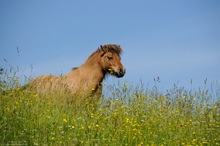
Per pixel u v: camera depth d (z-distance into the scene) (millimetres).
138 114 41500
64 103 42031
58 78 48531
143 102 43594
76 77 48812
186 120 41594
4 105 37344
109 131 36656
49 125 36156
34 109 38219
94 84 48906
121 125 37500
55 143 32531
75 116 39125
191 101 43531
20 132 34094
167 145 36375
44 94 44875
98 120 38688
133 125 37625
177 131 39062
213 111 42094
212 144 36344
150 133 37719
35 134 34188
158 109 43250
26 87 45250
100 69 49875
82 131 35219
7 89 42188
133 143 36000
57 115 38656
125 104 42969
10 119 35344
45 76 48562
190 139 37344
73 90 47688
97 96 48812
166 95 44625
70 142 32750
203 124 40094
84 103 45125
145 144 35812
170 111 42594
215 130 38875
